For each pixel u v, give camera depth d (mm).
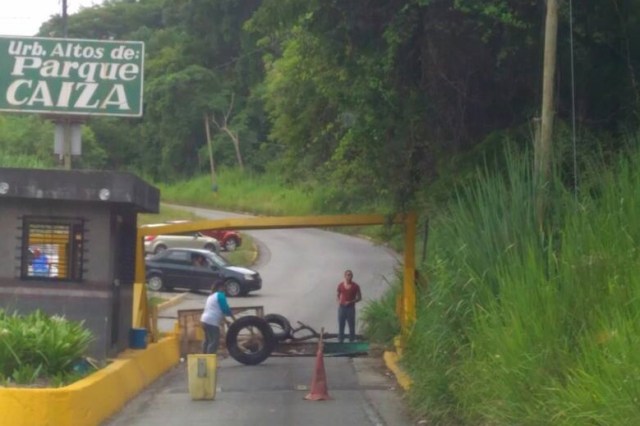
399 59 20000
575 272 11195
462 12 18578
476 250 13805
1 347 14945
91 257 18609
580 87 18484
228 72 84000
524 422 10219
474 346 12422
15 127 65875
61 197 18156
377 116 20500
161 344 22859
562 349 10312
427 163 21016
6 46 21844
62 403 13430
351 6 19922
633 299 9734
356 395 18578
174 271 45781
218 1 77375
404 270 22719
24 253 18516
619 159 13867
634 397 8445
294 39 26016
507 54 18922
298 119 29156
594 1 18391
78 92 21953
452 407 13547
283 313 39406
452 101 20078
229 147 84625
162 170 86375
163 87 83062
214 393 18016
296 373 22453
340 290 28281
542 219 13609
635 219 11656
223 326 26156
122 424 15359
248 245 62875
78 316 18500
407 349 18453
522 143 18016
